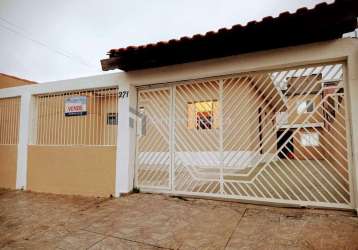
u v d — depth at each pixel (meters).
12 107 7.30
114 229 3.55
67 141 6.26
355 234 3.04
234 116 5.43
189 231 3.36
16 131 7.14
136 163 5.71
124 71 5.69
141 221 3.82
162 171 5.52
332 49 3.96
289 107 4.63
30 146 6.68
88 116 6.23
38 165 6.50
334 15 3.39
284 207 4.25
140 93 5.93
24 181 6.62
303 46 4.14
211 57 4.78
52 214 4.44
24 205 5.11
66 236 3.38
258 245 2.86
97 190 5.70
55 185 6.20
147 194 5.40
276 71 4.59
